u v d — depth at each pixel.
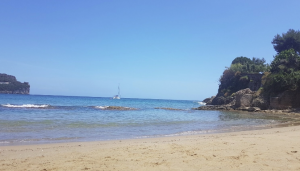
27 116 24.33
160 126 20.08
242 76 72.50
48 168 6.89
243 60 95.38
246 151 8.84
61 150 9.49
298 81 44.38
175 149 9.38
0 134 13.45
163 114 37.19
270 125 21.89
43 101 70.69
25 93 189.50
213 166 6.95
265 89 52.19
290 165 7.01
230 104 60.12
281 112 42.69
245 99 54.12
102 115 30.59
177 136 14.37
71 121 21.28
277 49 74.75
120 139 13.07
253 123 24.00
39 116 25.00
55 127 17.11
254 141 11.03
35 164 7.34
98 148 9.90
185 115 36.28
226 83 79.94
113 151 9.12
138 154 8.56
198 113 42.41
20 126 16.70
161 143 10.89
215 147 9.66
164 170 6.61
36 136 13.31
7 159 7.98
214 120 27.44
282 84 46.78
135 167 6.92
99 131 16.20
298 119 29.83
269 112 44.28
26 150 9.48
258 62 93.50
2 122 18.19
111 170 6.66
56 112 32.31
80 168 6.88
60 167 6.98
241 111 49.72
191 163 7.28
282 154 8.33
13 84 181.62
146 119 26.81
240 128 19.27
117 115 31.69
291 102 44.62
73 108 42.84
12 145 10.68
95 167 6.96
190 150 9.13
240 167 6.83
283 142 10.73
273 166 6.91
